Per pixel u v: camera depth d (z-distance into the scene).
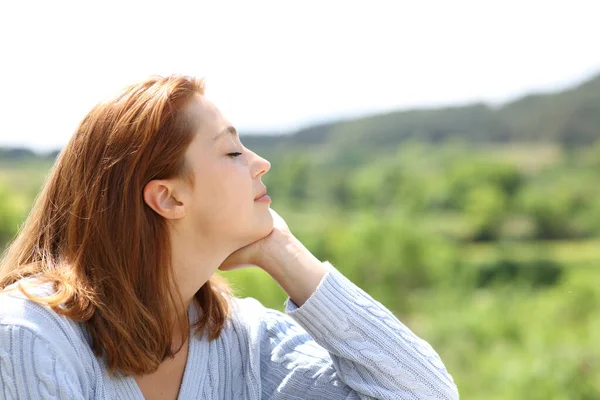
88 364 1.14
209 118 1.22
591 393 7.44
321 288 1.30
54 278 1.15
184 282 1.25
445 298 11.76
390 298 11.62
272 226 1.30
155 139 1.17
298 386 1.37
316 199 32.91
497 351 9.05
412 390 1.30
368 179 31.94
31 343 1.08
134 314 1.16
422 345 1.35
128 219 1.17
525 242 26.66
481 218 26.66
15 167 26.12
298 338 1.43
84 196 1.18
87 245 1.17
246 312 1.45
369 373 1.31
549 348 8.35
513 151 46.62
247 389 1.35
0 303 1.11
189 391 1.26
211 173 1.21
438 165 36.16
